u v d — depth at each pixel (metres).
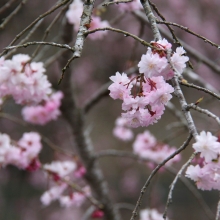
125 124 7.27
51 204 12.44
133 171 12.51
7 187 12.46
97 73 12.84
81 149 6.52
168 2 12.27
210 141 2.46
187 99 12.09
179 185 12.23
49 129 12.20
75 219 11.95
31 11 11.88
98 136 12.66
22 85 4.00
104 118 13.11
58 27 11.38
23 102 4.28
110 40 12.48
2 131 11.95
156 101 2.64
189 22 12.23
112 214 6.59
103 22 5.74
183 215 11.88
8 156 5.39
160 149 6.48
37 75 4.01
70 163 6.03
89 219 10.30
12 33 11.92
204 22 12.51
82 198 6.16
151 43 2.62
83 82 12.74
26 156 5.45
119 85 2.70
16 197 12.45
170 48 2.61
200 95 12.04
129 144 12.36
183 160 11.34
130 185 12.38
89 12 2.74
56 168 5.85
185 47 6.48
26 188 12.61
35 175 12.59
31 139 5.54
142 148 6.52
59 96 5.87
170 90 2.60
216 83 12.13
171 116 12.38
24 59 4.04
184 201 12.09
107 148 12.43
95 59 12.77
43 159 11.88
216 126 8.32
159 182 12.13
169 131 11.88
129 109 2.69
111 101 13.41
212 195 12.13
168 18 12.09
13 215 12.15
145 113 2.71
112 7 11.38
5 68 3.91
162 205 11.94
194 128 2.48
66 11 5.51
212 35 12.41
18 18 11.88
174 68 2.54
